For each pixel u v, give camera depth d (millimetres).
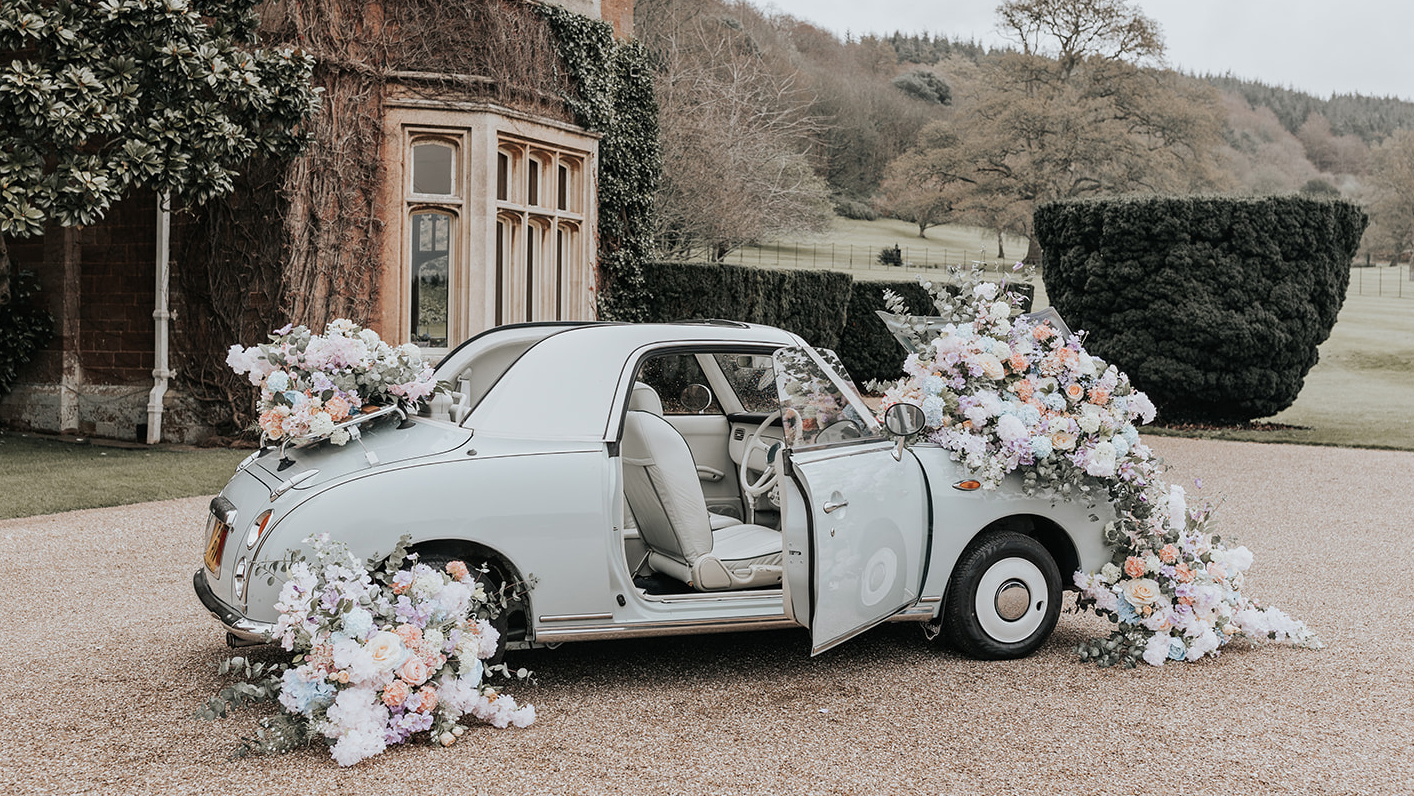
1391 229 59000
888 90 67188
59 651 4742
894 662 4754
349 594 3592
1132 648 4793
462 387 4551
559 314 14188
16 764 3439
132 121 10273
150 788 3258
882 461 4520
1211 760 3611
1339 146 82188
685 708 4070
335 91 11773
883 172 64188
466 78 12234
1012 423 4707
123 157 10031
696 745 3672
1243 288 16953
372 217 12078
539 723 3883
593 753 3584
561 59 13672
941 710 4090
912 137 65750
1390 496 10531
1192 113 45562
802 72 52500
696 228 26609
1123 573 4945
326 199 11820
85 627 5141
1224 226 16891
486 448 4012
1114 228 17328
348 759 3430
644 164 16172
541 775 3389
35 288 13219
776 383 4570
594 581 4043
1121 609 4840
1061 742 3762
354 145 11922
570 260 14219
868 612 4383
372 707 3580
